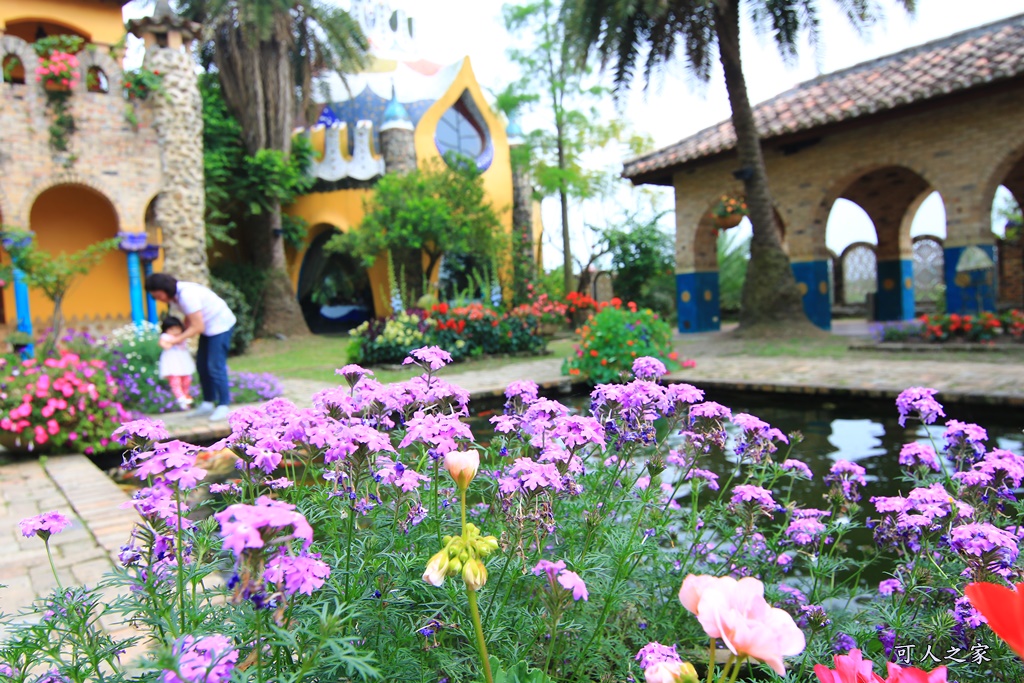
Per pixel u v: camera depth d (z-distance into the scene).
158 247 11.63
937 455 2.08
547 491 1.30
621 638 1.84
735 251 19.86
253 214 15.84
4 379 5.05
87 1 13.08
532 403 1.71
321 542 1.63
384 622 1.37
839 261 19.09
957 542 1.45
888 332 9.63
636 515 1.95
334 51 16.14
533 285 17.48
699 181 13.99
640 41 11.32
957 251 10.55
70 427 5.14
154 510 1.16
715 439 1.90
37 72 10.39
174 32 11.58
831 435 5.11
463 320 10.12
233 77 15.23
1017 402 5.27
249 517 0.77
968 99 10.12
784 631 0.58
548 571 1.12
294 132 17.20
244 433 1.41
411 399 1.72
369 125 17.67
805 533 2.14
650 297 19.52
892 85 11.02
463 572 0.94
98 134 10.91
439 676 1.37
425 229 15.64
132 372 7.07
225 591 1.26
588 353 7.99
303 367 10.38
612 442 1.86
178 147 11.61
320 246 18.61
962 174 10.40
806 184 12.48
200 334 6.16
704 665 1.88
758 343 10.52
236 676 0.92
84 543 3.00
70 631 1.30
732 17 10.82
